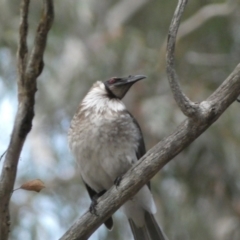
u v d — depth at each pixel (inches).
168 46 247.8
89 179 333.1
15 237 530.0
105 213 267.3
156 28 647.8
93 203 269.1
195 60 602.5
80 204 555.2
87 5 597.9
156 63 568.1
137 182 262.4
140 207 333.1
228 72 604.7
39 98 573.6
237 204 516.7
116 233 529.3
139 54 574.6
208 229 516.4
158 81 550.0
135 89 534.9
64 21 594.6
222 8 629.6
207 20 629.6
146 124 509.4
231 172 511.8
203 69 599.8
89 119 323.3
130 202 330.6
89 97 334.3
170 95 534.0
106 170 323.3
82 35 601.6
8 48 577.9
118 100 335.0
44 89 567.5
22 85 227.8
